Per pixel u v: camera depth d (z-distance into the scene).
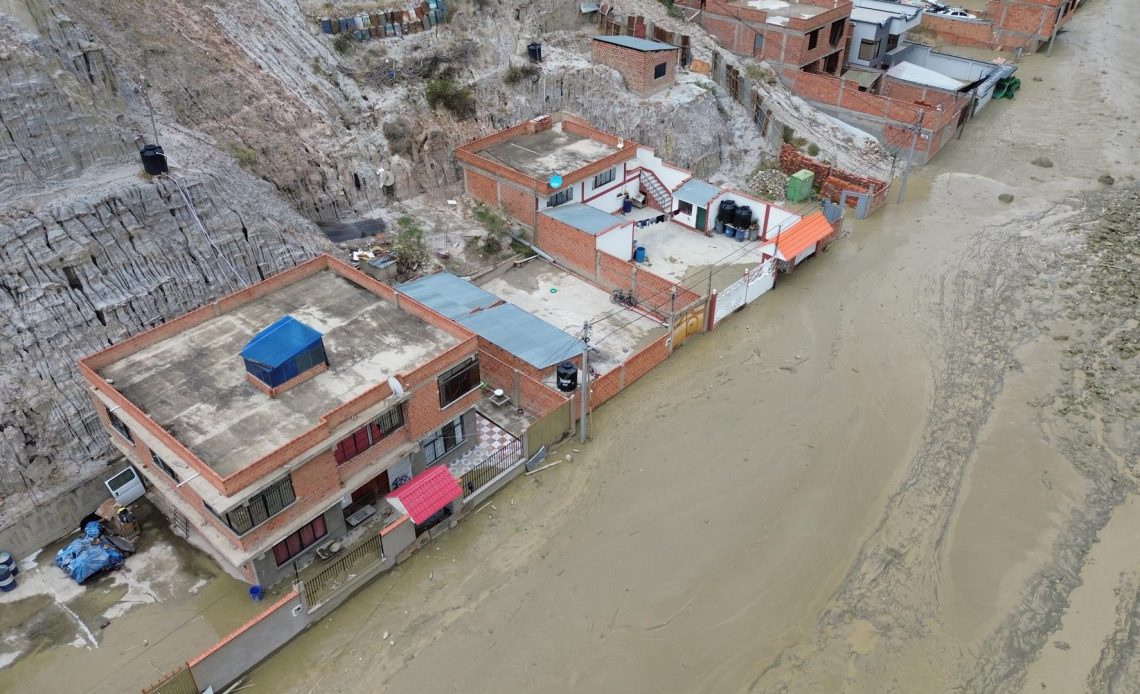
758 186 54.84
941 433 34.31
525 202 45.41
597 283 43.50
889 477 32.03
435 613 26.39
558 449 33.03
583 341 32.03
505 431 33.62
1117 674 24.86
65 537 28.52
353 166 45.09
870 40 67.44
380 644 25.39
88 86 34.06
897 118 58.88
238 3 46.22
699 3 66.88
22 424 28.12
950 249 47.97
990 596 27.38
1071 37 85.44
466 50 53.47
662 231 49.09
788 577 27.86
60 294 29.72
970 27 82.38
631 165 49.53
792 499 30.89
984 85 67.25
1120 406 36.06
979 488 31.66
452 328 30.25
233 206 35.72
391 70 50.81
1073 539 29.58
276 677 24.34
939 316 42.00
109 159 33.22
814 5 67.69
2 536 26.80
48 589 26.55
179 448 24.23
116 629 25.39
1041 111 67.94
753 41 64.50
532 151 48.84
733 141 58.50
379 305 32.09
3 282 28.69
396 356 29.31
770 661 25.14
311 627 25.78
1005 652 25.56
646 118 54.09
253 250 35.88
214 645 24.36
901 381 37.22
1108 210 52.34
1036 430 34.72
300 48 47.88
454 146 49.38
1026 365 38.66
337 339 30.06
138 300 31.53
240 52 44.09
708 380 37.06
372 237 43.12
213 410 26.53
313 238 39.97
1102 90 71.81
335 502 26.94
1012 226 50.59
